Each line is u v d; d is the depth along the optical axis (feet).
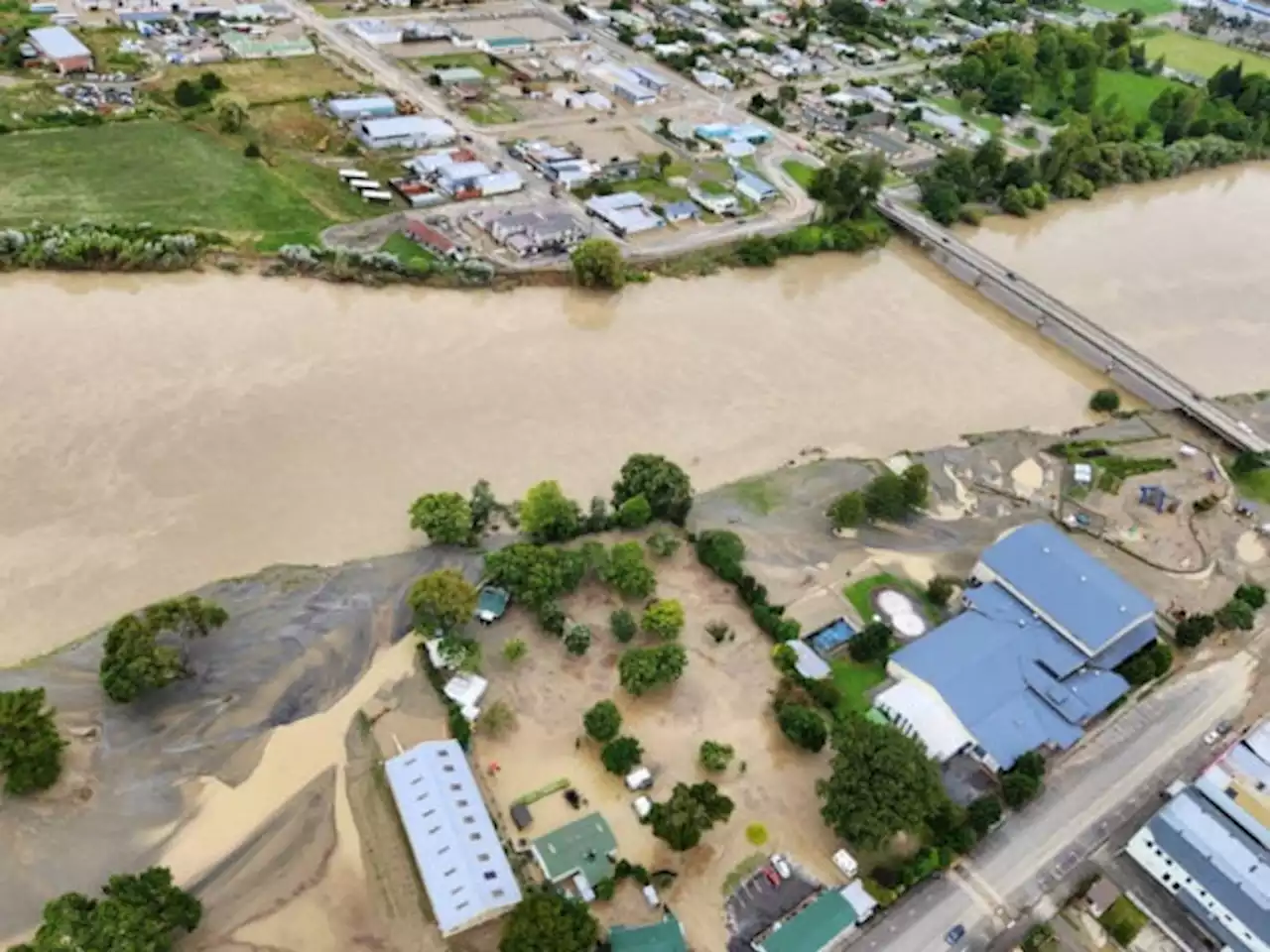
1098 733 300.20
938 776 258.57
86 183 484.33
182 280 442.91
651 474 347.36
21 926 225.97
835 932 239.50
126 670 264.52
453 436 380.78
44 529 320.91
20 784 243.81
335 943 230.89
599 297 476.13
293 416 378.32
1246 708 315.37
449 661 288.51
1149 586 356.18
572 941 218.38
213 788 256.73
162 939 213.66
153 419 367.04
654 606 306.14
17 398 366.84
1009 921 249.55
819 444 405.39
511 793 265.54
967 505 382.42
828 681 298.15
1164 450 428.97
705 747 274.57
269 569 316.81
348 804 257.75
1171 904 257.34
